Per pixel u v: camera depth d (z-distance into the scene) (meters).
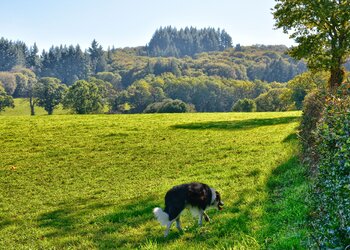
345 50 37.97
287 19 40.53
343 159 8.62
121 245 12.73
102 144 32.34
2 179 24.11
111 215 15.95
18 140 34.44
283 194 14.52
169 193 12.91
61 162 27.56
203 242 11.35
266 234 10.35
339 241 7.07
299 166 17.73
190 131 36.50
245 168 21.22
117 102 178.38
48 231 15.05
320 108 17.00
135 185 21.14
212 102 188.50
